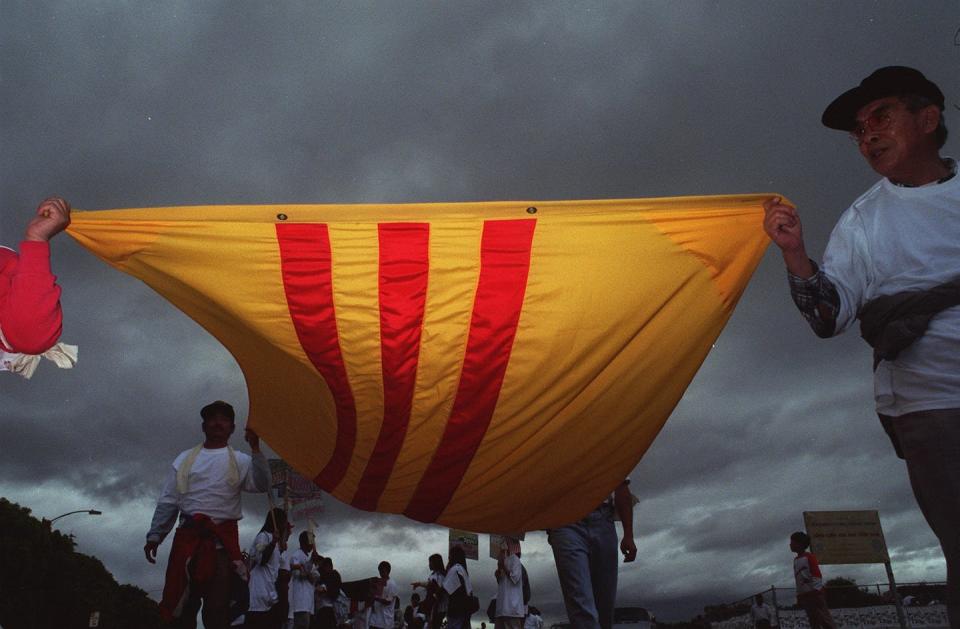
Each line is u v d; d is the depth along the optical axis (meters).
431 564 13.73
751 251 4.24
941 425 2.41
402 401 4.22
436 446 4.37
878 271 2.67
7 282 2.45
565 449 4.46
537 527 4.85
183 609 5.21
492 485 4.57
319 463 4.80
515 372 4.20
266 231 4.14
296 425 4.66
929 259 2.57
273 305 4.10
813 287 2.70
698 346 4.34
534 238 4.27
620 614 15.81
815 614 13.70
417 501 4.70
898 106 2.70
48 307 2.39
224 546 5.30
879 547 23.86
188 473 5.38
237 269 4.10
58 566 49.66
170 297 4.21
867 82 2.75
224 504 5.39
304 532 13.05
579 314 4.19
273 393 4.53
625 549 5.17
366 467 4.53
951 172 2.72
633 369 4.30
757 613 21.83
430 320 4.16
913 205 2.65
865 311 2.70
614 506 5.09
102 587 59.59
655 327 4.27
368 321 4.12
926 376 2.47
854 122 2.84
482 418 4.28
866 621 21.72
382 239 4.22
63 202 2.61
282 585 10.01
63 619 50.75
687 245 4.25
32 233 2.51
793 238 2.73
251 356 4.36
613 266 4.24
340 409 4.30
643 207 4.29
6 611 45.03
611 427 4.45
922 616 21.73
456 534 16.86
